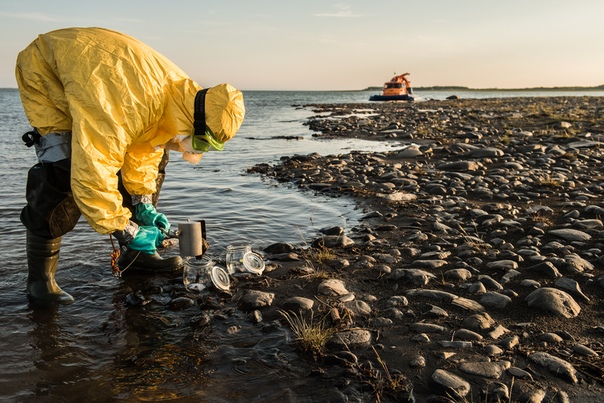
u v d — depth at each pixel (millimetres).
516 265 5141
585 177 9398
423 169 11133
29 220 4324
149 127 4129
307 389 3266
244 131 23609
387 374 3393
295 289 4801
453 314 4227
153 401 3168
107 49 3912
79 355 3693
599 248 5539
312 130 23797
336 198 8781
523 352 3611
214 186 10023
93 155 3748
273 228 7004
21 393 3240
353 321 4148
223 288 4746
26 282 4949
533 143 14258
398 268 5246
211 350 3752
